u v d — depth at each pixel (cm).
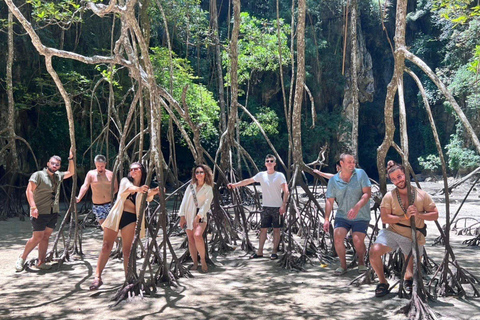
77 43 1797
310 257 746
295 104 793
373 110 3809
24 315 450
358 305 475
